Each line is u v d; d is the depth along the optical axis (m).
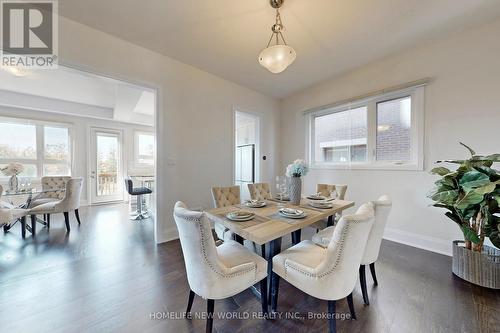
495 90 2.14
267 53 1.77
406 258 2.35
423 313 1.50
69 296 1.66
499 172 1.83
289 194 2.27
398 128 2.91
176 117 2.98
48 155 4.91
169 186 2.93
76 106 5.00
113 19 2.12
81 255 2.40
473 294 1.70
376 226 1.59
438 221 2.50
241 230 1.43
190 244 1.21
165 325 1.39
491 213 1.77
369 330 1.35
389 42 2.51
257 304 1.62
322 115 3.90
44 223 3.58
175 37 2.42
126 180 4.36
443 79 2.45
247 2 1.87
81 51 2.20
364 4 1.88
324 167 3.72
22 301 1.59
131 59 2.54
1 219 2.53
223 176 3.58
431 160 2.54
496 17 2.08
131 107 4.35
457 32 2.33
